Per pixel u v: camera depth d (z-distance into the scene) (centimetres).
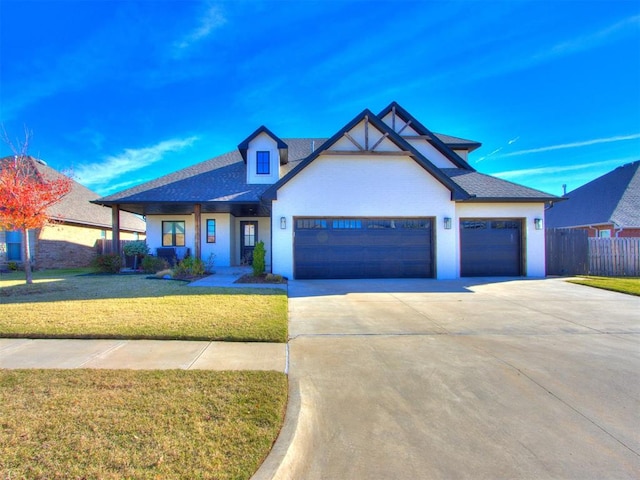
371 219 1293
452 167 1556
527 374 407
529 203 1341
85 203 2144
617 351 489
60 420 279
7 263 1642
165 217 1792
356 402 337
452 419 307
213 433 264
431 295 939
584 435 284
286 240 1262
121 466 222
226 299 817
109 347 481
